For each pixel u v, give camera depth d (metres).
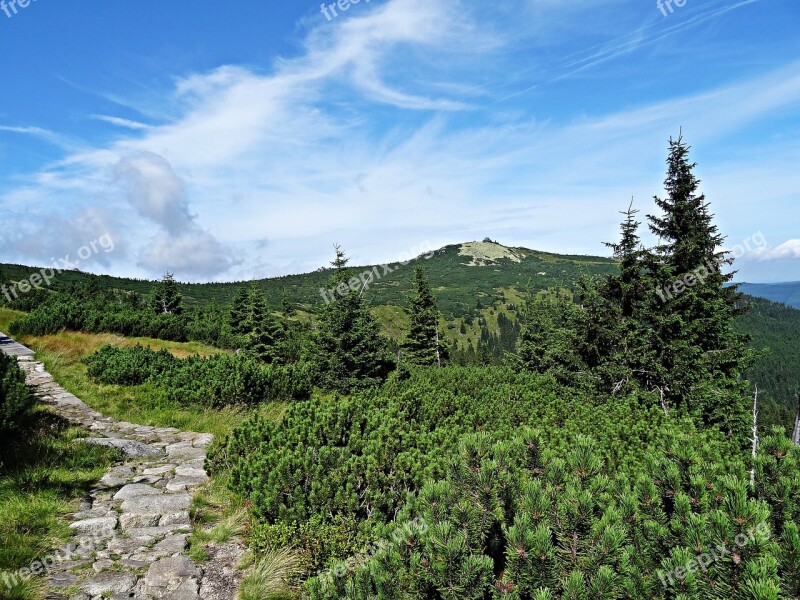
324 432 7.95
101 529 6.05
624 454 7.57
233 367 14.90
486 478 3.70
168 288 62.72
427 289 42.81
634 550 3.31
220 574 5.32
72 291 57.97
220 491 7.51
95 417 11.50
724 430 15.65
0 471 7.09
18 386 8.86
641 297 18.31
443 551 3.23
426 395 10.84
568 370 19.92
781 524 3.42
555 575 3.18
